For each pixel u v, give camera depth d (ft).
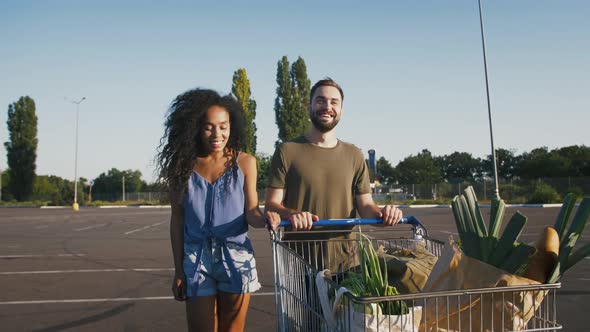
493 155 73.56
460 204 8.24
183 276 9.62
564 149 231.50
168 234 54.49
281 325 9.24
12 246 43.62
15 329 18.26
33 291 24.57
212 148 9.73
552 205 112.68
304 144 11.51
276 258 9.34
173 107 9.98
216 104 9.80
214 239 9.58
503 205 8.13
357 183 11.89
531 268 7.55
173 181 9.67
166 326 18.57
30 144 229.45
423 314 7.35
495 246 7.86
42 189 275.59
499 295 7.20
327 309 7.60
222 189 9.70
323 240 10.65
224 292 9.59
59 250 40.40
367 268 7.70
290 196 11.43
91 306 21.56
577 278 25.98
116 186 307.17
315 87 11.52
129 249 40.57
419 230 10.68
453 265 7.40
